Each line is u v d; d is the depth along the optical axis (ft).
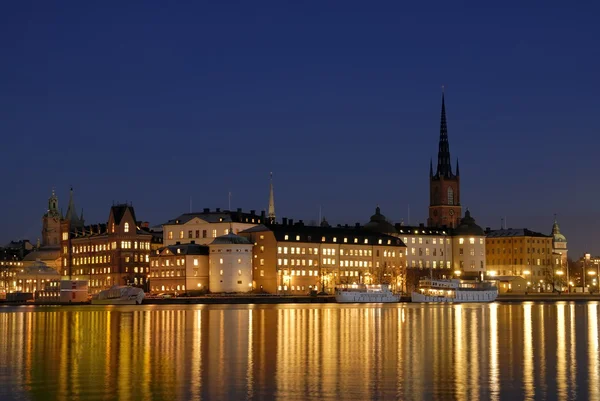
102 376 323.16
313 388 299.99
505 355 387.14
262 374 328.29
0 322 622.13
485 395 288.92
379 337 476.13
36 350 407.85
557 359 372.38
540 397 286.05
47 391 294.25
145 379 316.81
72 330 531.50
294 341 450.71
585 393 292.20
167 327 554.46
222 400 280.92
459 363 359.25
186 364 354.95
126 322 612.29
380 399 282.36
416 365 352.90
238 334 495.00
